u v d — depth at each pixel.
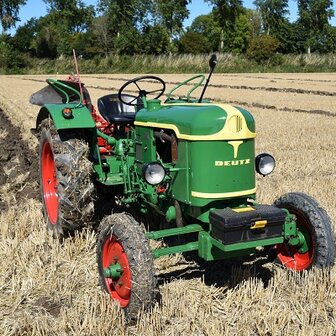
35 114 15.80
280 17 69.81
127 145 5.36
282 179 8.62
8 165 9.33
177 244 5.40
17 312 4.11
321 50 70.50
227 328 3.81
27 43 62.28
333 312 4.06
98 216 6.10
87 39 58.62
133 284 3.91
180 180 4.36
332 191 7.72
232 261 5.14
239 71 48.41
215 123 4.14
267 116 16.97
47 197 5.87
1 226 5.89
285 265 4.83
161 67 48.91
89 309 4.07
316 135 13.20
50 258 5.12
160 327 3.86
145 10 61.59
